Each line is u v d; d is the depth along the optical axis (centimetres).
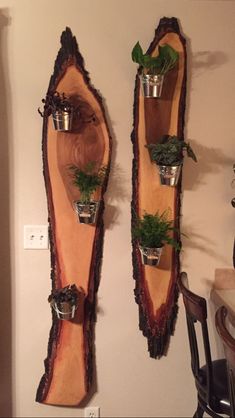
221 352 210
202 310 151
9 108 188
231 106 193
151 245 186
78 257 198
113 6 183
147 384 212
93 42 185
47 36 183
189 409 214
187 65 189
